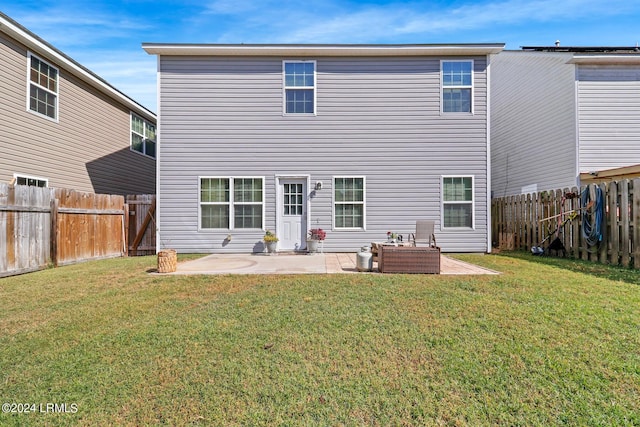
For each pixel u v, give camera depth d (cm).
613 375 280
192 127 993
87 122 1167
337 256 927
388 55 999
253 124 1001
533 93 1263
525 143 1312
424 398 259
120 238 1005
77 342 355
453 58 1002
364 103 1005
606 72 1072
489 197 998
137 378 289
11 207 670
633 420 232
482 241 996
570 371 287
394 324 387
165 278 628
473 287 532
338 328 379
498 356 313
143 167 1530
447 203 1002
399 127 1004
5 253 656
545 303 444
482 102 1000
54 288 564
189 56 993
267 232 977
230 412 246
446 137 1002
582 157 1065
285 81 1003
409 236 980
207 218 997
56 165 1030
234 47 966
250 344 345
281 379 284
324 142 1005
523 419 235
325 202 1003
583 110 1068
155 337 364
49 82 1005
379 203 1002
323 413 244
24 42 904
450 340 345
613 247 715
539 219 939
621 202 695
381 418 239
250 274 656
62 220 796
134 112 1460
